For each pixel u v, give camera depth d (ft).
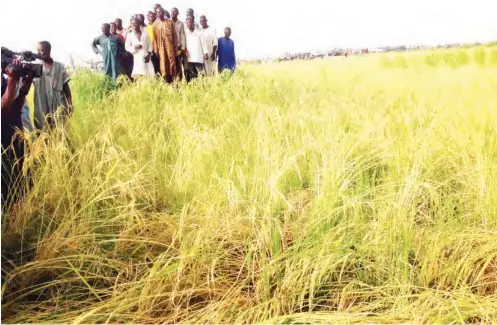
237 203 5.21
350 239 5.03
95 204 5.34
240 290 4.82
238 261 5.17
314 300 4.80
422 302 4.71
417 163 5.51
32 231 5.29
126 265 5.04
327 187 5.12
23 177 5.52
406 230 4.92
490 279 5.00
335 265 4.76
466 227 5.21
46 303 4.82
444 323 4.42
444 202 5.49
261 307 4.65
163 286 4.71
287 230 5.24
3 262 4.98
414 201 5.22
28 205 5.19
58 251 4.90
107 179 5.16
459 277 4.71
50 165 5.41
